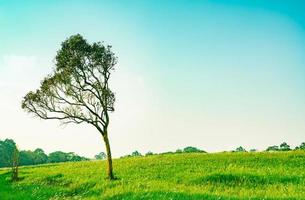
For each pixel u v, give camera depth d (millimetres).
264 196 21531
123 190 25344
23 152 179750
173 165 47500
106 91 34281
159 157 61000
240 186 28656
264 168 39312
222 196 21484
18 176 54656
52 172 53750
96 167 54312
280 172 34719
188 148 147500
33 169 67750
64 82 33969
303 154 52500
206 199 20828
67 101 34438
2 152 168000
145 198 22000
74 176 43031
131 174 41062
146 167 47781
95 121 34281
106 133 35031
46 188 34031
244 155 55031
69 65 34000
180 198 21266
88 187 31203
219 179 31703
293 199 20078
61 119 34656
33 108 34781
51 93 34438
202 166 44812
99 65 34375
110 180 33469
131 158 65000
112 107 35094
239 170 37219
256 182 29938
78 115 34125
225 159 51406
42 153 198875
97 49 34656
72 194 29438
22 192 32625
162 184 29172
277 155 53156
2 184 45969
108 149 35062
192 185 29812
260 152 59406
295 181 29078
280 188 25781
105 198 24172
